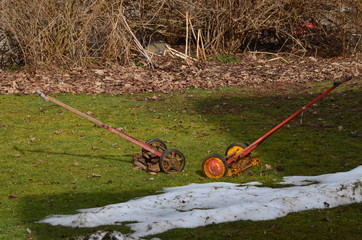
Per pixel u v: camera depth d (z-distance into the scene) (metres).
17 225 11.14
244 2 42.25
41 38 36.69
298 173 15.30
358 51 43.69
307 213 11.20
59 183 14.77
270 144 18.78
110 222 10.96
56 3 36.88
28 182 14.87
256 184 14.09
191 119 23.25
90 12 38.50
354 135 19.72
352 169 15.38
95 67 36.94
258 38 47.66
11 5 36.16
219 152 18.02
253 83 32.31
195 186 13.94
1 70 35.81
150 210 11.73
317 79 33.28
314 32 45.41
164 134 20.72
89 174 15.68
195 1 42.69
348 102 25.98
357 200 11.94
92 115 24.05
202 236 9.91
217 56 41.47
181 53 40.25
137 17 43.22
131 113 24.48
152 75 34.72
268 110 24.77
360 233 10.09
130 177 15.34
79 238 9.28
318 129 20.88
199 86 31.39
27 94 28.64
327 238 9.86
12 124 22.30
